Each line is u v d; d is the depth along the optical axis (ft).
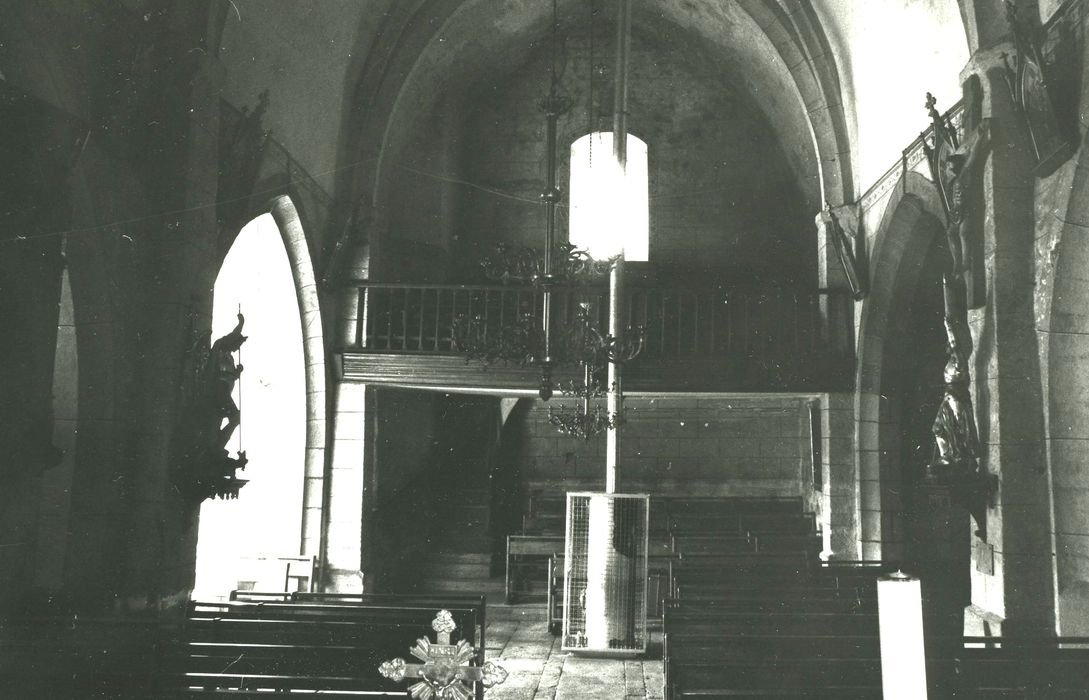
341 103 55.72
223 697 22.15
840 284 57.57
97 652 27.27
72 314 33.14
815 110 57.72
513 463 73.97
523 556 63.67
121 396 34.01
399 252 65.16
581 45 72.59
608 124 72.59
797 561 54.29
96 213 32.89
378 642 29.45
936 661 25.12
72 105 31.37
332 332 55.72
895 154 49.32
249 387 54.90
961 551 56.85
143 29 35.09
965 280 36.65
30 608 29.09
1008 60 35.45
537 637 50.14
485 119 73.26
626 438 73.67
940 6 41.70
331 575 54.80
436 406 72.02
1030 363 34.65
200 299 36.47
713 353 55.47
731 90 72.08
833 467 55.47
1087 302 33.50
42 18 29.68
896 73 48.55
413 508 65.10
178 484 35.12
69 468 33.06
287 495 54.75
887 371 55.01
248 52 43.14
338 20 51.29
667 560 57.31
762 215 71.15
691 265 71.00
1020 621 33.30
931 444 56.90
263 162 46.09
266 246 52.44
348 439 55.67
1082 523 33.35
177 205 35.32
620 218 47.26
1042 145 33.53
